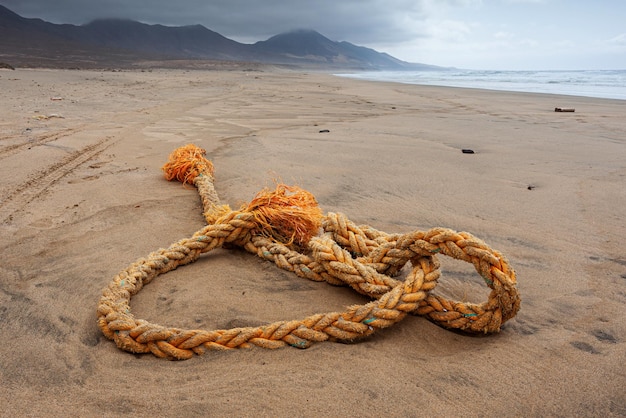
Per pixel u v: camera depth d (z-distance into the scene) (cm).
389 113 1040
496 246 308
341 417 153
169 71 3966
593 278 262
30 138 628
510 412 157
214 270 263
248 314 218
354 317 195
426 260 219
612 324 213
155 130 734
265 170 495
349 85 2255
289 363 180
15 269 260
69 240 302
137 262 250
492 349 193
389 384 168
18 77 1978
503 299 192
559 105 1214
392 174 488
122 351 188
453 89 1942
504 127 826
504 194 421
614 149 626
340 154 582
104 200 382
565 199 405
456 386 168
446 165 531
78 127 737
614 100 1355
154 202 382
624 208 381
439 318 209
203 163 446
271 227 288
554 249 302
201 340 185
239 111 1027
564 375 176
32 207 361
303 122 869
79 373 174
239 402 159
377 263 236
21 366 178
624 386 170
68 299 229
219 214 317
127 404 157
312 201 307
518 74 4931
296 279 253
